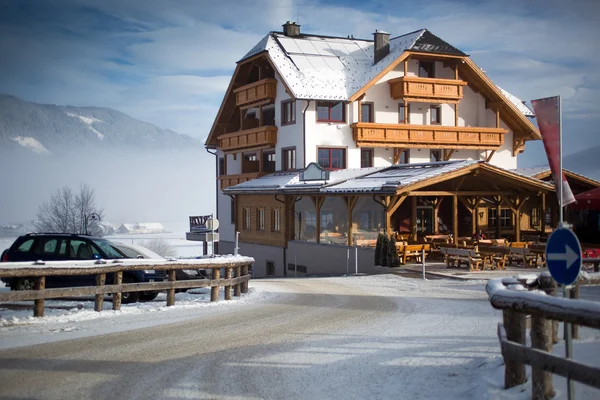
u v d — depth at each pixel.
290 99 39.59
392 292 19.20
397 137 39.66
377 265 28.38
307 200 36.81
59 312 13.23
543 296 6.15
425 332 11.42
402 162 41.44
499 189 32.16
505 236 37.03
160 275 17.28
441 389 7.61
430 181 27.77
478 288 20.03
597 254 24.27
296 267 36.47
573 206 30.47
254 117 45.31
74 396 7.39
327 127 38.88
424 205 35.88
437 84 40.41
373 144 39.25
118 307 13.84
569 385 5.94
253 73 45.44
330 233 34.28
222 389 7.70
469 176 29.86
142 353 9.66
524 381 7.08
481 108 44.03
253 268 41.62
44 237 17.97
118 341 10.59
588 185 35.41
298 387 7.79
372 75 39.91
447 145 41.16
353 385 7.87
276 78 41.19
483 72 42.38
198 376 8.30
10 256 17.83
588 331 9.56
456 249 26.00
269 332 11.52
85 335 11.11
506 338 6.98
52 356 9.41
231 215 47.06
